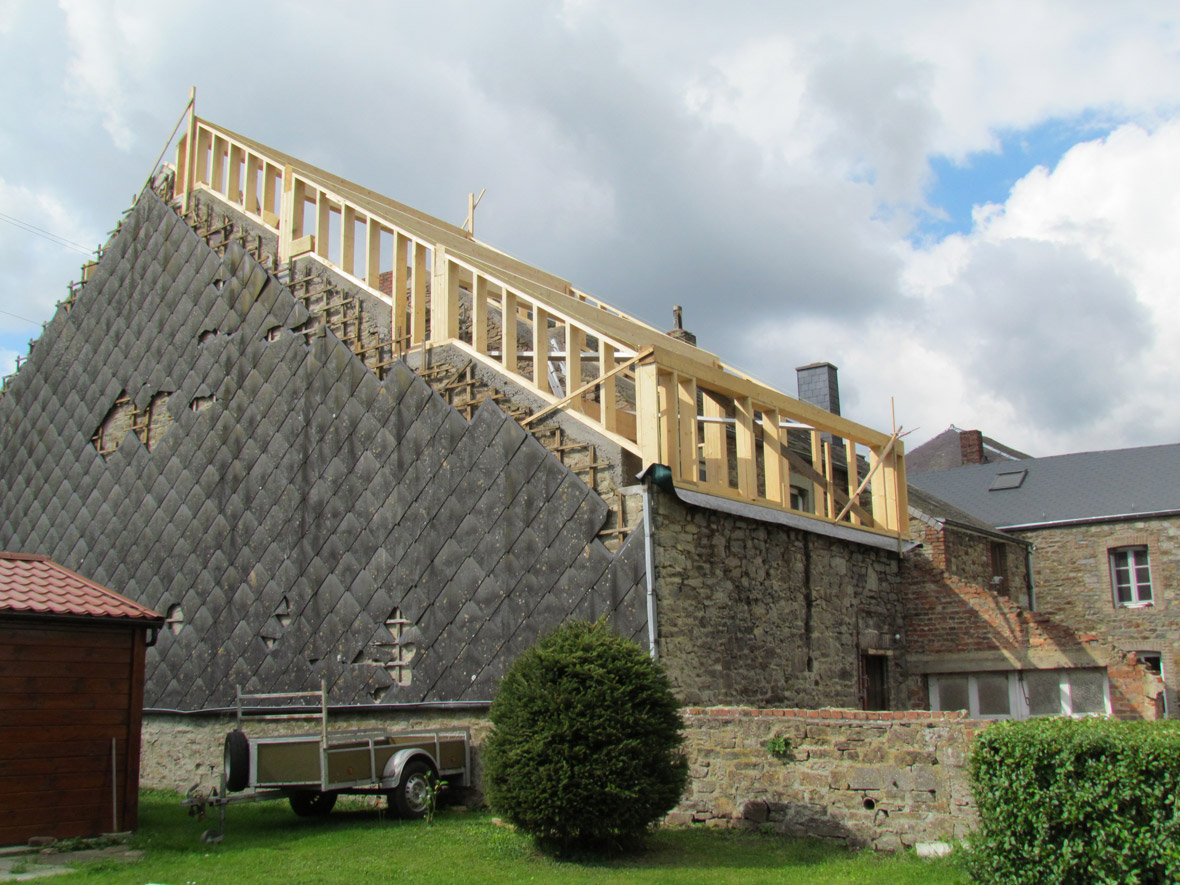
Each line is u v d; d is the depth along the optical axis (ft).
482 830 29.14
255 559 44.21
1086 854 19.58
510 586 35.04
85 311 56.95
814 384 74.38
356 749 30.89
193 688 45.09
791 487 48.03
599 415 37.27
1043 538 70.95
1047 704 43.11
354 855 25.96
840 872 23.07
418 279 41.68
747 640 35.88
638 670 26.21
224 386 47.96
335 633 40.24
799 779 27.48
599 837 25.34
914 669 46.06
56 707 29.09
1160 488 69.51
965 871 21.77
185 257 52.06
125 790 29.94
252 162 51.34
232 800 28.68
